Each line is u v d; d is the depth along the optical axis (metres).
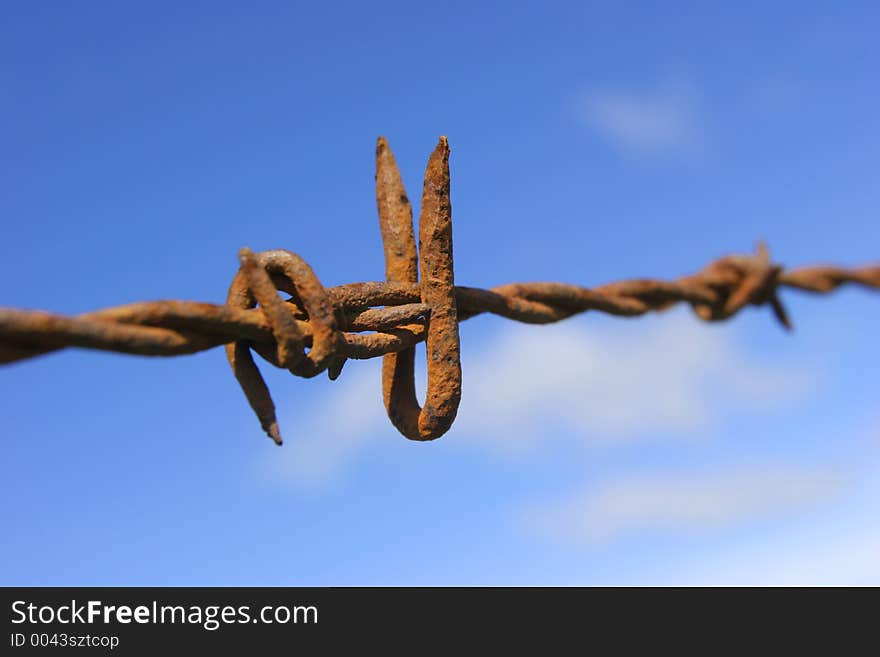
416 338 0.26
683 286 0.33
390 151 0.27
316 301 0.25
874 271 0.37
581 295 0.30
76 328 0.23
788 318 0.36
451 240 0.26
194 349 0.24
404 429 0.27
